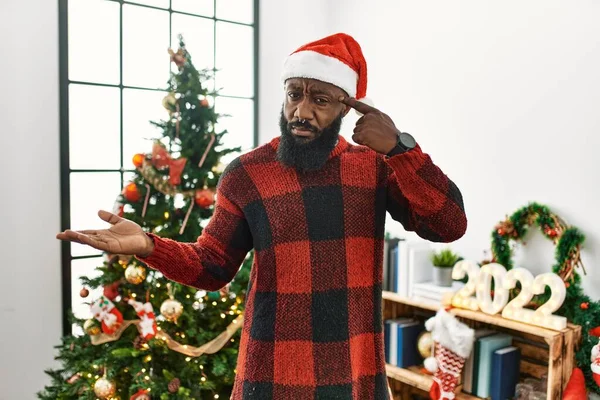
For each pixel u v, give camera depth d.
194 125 2.13
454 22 2.41
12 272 2.30
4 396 2.29
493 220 2.28
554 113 2.03
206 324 2.12
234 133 3.08
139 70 2.72
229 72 3.04
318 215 0.95
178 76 2.09
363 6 2.92
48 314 2.41
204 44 2.94
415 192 0.85
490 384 2.02
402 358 2.29
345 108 0.97
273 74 3.19
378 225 0.99
